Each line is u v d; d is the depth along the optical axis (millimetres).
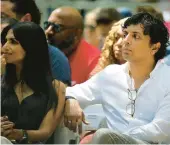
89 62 9250
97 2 12945
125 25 6723
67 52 9266
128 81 6848
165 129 6488
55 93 6895
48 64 6953
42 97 6840
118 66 7000
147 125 6496
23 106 6781
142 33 6621
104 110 7027
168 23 9133
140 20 6648
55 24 9172
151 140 6496
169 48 7715
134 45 6645
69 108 6875
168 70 6695
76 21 9195
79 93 7164
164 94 6609
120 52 8094
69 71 7973
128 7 12945
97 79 7109
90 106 7363
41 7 11492
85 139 6641
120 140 6102
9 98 6816
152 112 6684
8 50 6844
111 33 8227
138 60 6691
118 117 6832
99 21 10828
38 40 6871
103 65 8250
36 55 6863
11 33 6859
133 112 6758
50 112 6832
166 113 6527
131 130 6551
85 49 9305
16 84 6891
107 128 6523
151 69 6770
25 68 6859
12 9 8383
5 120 6648
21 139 6660
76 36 9250
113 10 10922
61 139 7008
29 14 8461
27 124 6770
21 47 6844
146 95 6691
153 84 6668
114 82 6914
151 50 6703
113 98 6902
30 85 6852
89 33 11047
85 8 12750
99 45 10922
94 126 7188
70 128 6875
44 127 6770
